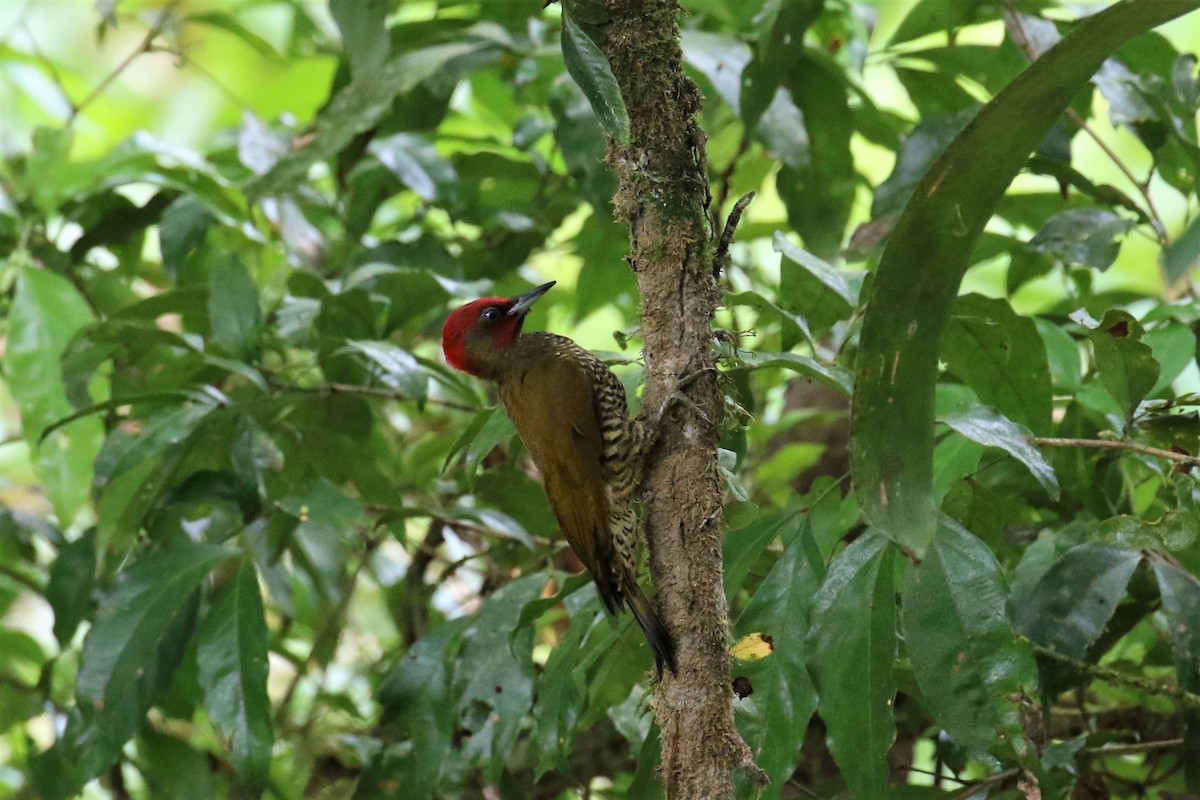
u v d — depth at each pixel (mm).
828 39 12164
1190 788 7844
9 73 15766
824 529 7938
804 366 7703
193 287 10922
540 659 13484
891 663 6980
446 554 12477
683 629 6766
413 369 9750
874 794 6832
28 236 11906
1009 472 9492
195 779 11039
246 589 9492
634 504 8570
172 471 9875
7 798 11945
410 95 12141
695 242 7168
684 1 11656
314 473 11070
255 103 15625
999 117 5242
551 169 12789
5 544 12734
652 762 7961
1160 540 7492
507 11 12148
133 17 13227
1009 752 6766
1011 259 11227
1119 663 9758
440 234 13695
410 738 9703
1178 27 16781
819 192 11289
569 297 14133
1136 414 8000
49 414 10602
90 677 9383
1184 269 8789
